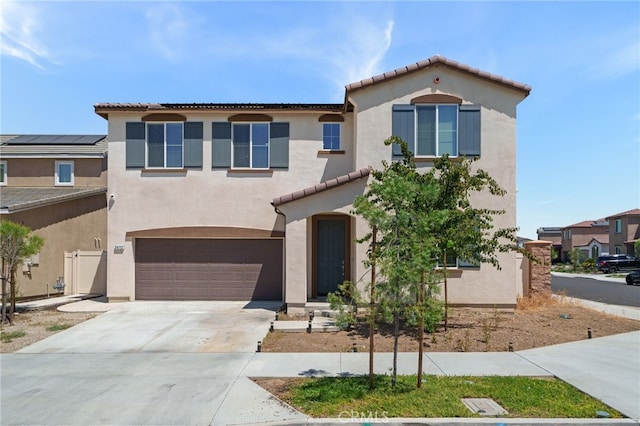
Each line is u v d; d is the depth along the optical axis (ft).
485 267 42.86
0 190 60.29
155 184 49.39
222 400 20.81
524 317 39.73
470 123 43.50
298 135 49.90
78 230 58.03
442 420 18.15
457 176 32.24
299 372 24.89
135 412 19.60
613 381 22.95
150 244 49.70
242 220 49.21
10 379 24.16
